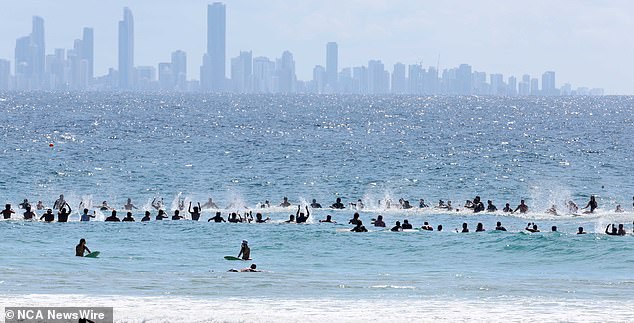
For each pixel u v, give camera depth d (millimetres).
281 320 87562
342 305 98875
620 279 126062
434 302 101625
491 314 93375
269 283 118062
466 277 127625
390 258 149625
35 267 130125
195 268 134625
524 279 125062
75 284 113438
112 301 99375
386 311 94938
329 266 140375
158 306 96562
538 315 92625
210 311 93375
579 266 141125
